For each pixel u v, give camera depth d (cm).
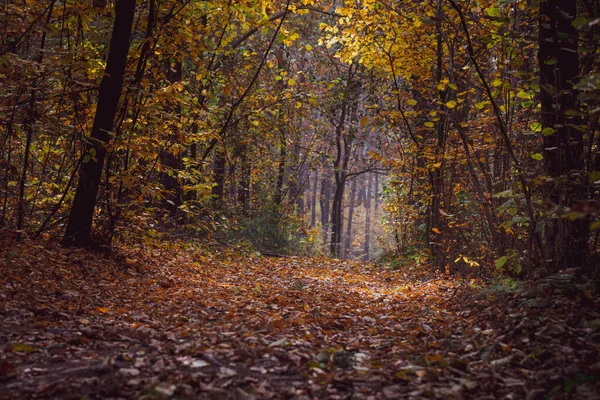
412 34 1300
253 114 1472
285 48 2547
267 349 490
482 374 424
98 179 981
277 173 2727
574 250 676
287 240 2292
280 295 873
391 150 2206
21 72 869
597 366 401
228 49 1720
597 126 691
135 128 1086
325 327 662
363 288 1190
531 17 837
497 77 916
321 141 3030
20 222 953
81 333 526
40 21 925
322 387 396
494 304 663
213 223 1412
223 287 988
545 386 395
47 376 402
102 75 969
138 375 407
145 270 999
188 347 488
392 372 451
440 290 1000
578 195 662
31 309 594
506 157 949
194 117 1255
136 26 1095
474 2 1111
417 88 1442
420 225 1555
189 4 1155
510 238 921
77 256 906
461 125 986
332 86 2083
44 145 1098
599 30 723
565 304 567
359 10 1311
